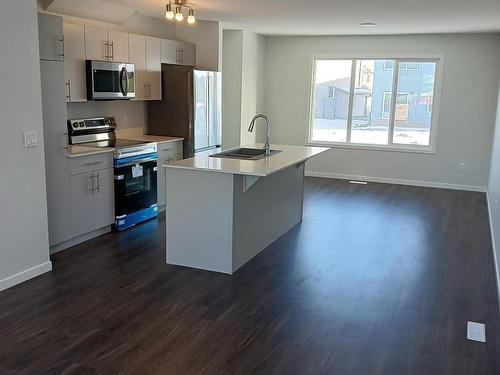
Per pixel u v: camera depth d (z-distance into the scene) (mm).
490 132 7688
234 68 7855
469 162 7875
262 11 5719
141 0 5121
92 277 3973
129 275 4039
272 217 4941
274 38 8703
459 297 3758
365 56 8219
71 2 4957
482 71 7586
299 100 8766
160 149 5844
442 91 7840
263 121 9047
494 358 2895
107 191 5066
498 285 3850
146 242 4891
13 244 3723
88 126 5449
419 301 3674
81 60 4902
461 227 5715
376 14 5777
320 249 4824
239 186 4121
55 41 4305
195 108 6223
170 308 3457
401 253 4762
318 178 8727
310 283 3967
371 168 8516
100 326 3172
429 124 8156
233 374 2668
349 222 5848
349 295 3752
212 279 4004
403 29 7184
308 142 8844
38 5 4789
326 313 3439
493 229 5098
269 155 4816
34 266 3932
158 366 2729
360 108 8539
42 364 2721
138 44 5711
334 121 8766
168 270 4172
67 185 4562
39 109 3828
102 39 5152
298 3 5125
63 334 3059
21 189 3742
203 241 4164
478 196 7465
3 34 3477
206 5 5344
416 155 8172
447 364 2820
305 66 8617
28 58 3689
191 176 4105
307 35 8398
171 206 4227
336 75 8609
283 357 2852
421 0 4789
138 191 5477
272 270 4234
